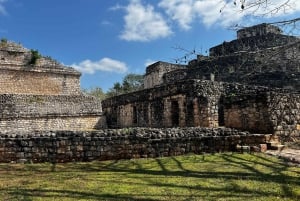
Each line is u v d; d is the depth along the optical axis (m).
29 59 31.69
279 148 12.01
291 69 18.97
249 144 12.30
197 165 9.92
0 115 22.81
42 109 25.03
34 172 9.58
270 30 21.81
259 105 13.49
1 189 7.55
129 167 10.01
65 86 33.50
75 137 11.34
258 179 7.92
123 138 11.52
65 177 8.78
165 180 8.09
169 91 19.88
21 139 11.21
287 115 13.40
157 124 21.09
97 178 8.56
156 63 33.91
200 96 17.31
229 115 14.89
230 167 9.44
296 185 7.25
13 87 30.81
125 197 6.67
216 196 6.61
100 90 55.09
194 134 12.20
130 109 24.75
